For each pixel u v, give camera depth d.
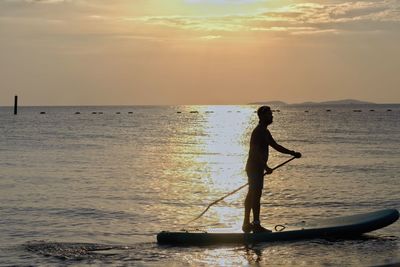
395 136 60.69
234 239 11.99
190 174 26.55
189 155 38.56
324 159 34.41
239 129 85.81
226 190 20.81
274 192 20.03
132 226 14.19
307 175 25.64
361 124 96.88
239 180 24.17
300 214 15.83
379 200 18.16
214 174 26.64
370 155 37.00
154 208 16.77
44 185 21.80
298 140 55.03
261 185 12.19
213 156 37.97
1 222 14.55
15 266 10.41
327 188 21.06
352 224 12.30
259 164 12.10
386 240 12.16
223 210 16.42
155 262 10.65
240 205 17.28
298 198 18.64
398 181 23.09
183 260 10.75
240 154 39.81
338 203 17.64
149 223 14.55
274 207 16.94
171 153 40.22
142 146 47.41
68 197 18.77
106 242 12.45
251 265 10.33
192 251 11.40
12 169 27.84
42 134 65.56
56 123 104.31
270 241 12.00
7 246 11.96
